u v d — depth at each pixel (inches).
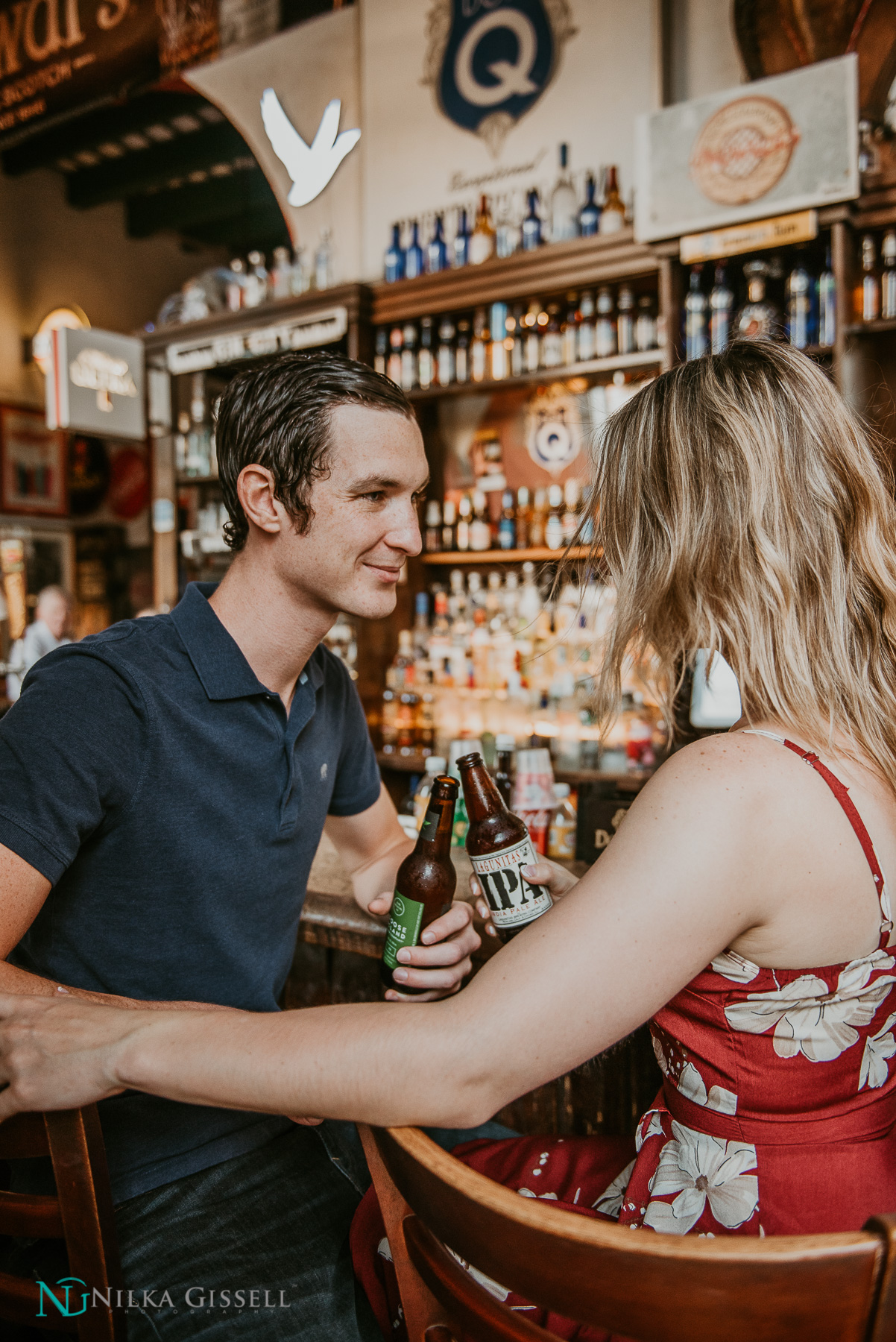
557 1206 32.1
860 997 26.3
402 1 143.7
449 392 128.0
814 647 28.3
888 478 34.3
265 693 37.9
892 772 28.4
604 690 33.1
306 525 36.0
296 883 41.9
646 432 31.1
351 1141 42.6
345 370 36.2
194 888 37.5
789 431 28.9
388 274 136.1
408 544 37.4
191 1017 27.3
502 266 117.3
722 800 24.5
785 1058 26.6
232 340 145.3
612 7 123.8
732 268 105.6
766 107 92.7
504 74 134.3
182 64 156.3
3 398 247.8
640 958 23.5
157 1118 37.1
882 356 102.1
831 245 96.6
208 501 166.1
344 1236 36.3
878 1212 26.0
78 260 266.2
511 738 63.0
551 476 131.3
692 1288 18.4
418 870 37.2
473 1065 23.2
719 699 86.4
